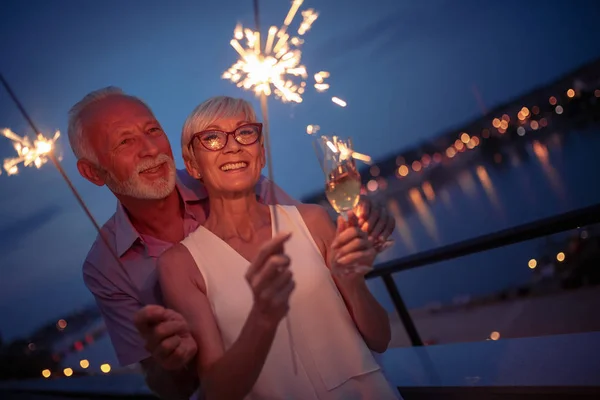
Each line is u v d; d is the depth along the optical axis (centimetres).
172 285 213
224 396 185
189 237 222
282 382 206
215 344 202
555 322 558
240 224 221
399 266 352
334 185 191
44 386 560
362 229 194
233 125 213
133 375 490
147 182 244
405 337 780
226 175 214
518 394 241
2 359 820
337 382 208
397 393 219
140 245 258
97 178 258
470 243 316
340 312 214
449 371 285
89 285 266
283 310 167
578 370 239
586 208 272
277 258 158
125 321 257
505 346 298
